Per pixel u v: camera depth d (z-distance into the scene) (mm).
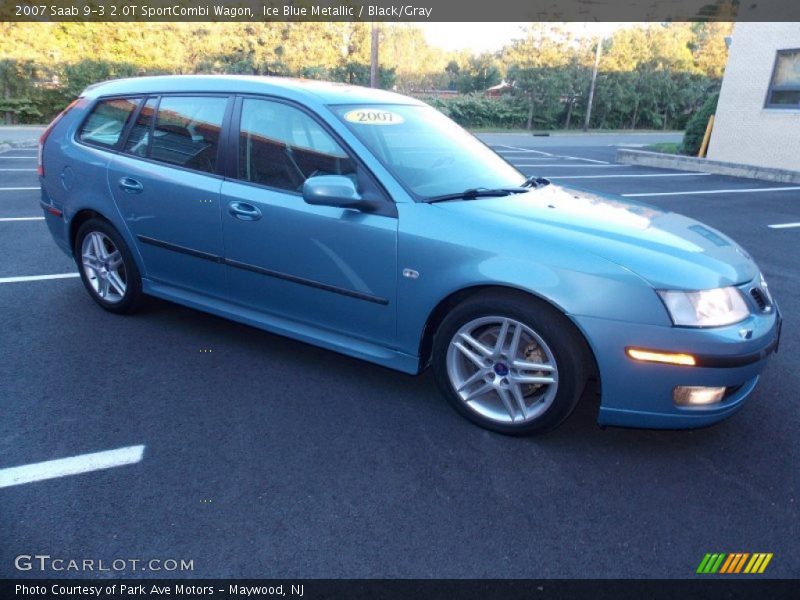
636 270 2654
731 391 2809
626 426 2811
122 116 4211
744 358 2666
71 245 4594
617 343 2641
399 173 3189
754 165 14195
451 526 2402
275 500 2523
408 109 3873
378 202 3113
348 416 3195
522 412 2949
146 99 4094
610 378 2695
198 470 2707
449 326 3020
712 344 2602
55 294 4918
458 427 3113
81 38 26453
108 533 2312
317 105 3395
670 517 2482
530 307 2787
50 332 4152
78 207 4344
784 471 2812
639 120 44156
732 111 14992
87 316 4461
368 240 3109
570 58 38812
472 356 3014
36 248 6316
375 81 25078
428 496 2574
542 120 39312
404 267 3033
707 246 3010
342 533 2348
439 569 2189
